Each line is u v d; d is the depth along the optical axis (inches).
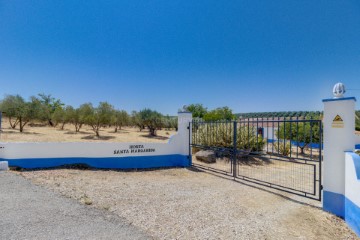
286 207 213.0
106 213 176.2
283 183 303.6
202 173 352.2
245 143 458.6
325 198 203.8
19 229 142.3
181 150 402.9
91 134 1111.6
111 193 228.1
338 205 194.2
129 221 164.9
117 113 1384.1
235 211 198.2
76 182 262.8
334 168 197.8
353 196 168.7
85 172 321.1
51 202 191.5
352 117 189.5
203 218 179.5
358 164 167.2
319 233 162.9
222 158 452.8
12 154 323.3
